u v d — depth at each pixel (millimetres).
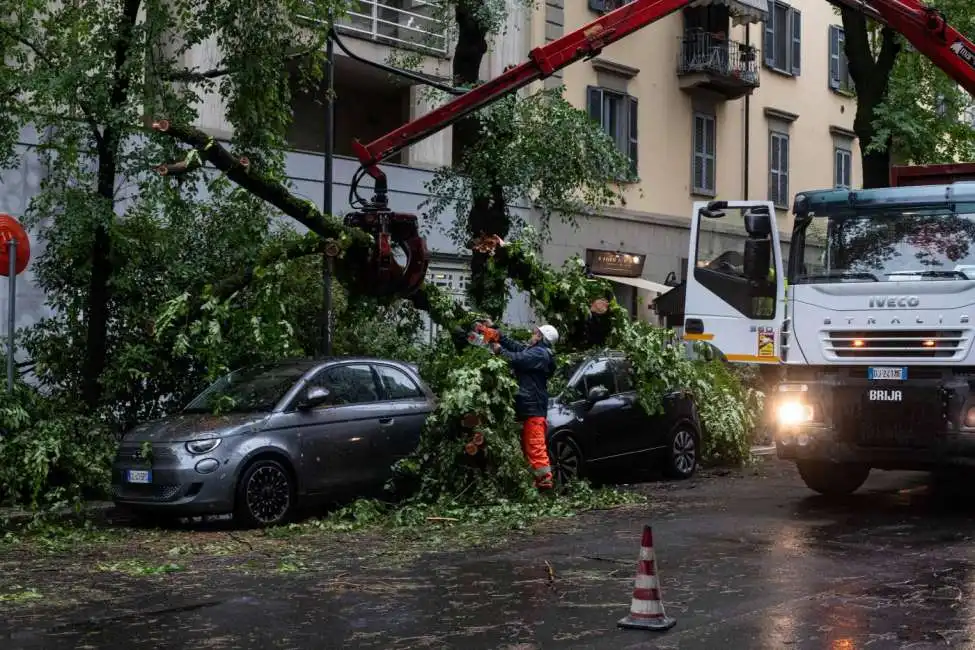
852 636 6840
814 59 34344
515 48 24938
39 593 8305
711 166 30453
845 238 12367
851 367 12227
